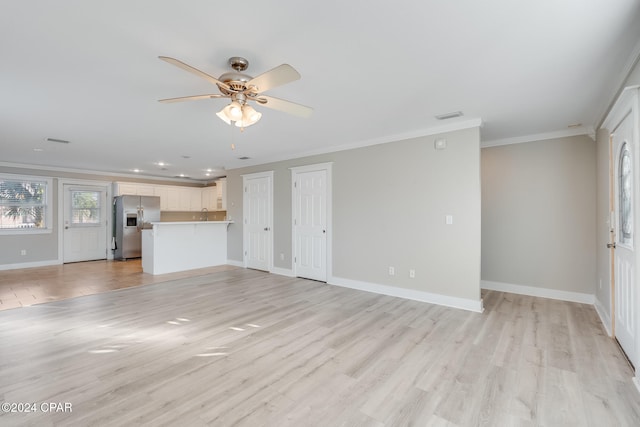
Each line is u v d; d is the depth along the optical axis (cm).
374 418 173
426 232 396
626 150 246
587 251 385
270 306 378
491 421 170
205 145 478
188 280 523
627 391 198
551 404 185
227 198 699
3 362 234
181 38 190
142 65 223
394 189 424
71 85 256
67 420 169
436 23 175
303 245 538
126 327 307
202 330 300
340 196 484
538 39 190
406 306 378
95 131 394
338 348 261
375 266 445
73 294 432
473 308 361
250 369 226
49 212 664
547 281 411
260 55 211
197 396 193
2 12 161
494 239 450
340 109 317
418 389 201
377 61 219
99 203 744
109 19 170
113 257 761
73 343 269
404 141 414
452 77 244
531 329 302
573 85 258
